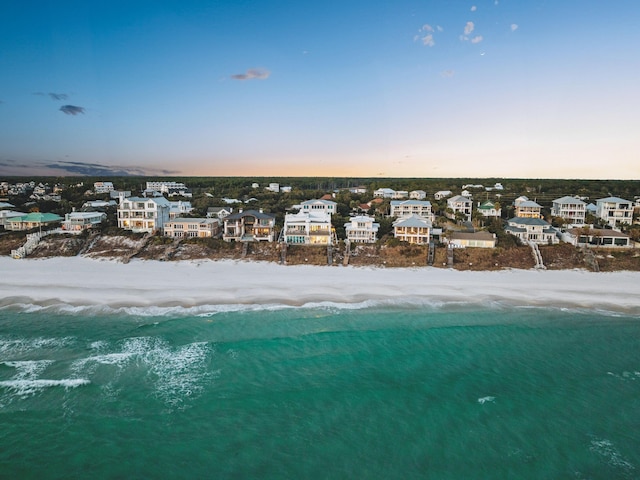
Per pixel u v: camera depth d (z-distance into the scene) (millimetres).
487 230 86688
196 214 103375
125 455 26891
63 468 25766
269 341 43156
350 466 26141
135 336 43844
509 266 70438
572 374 37344
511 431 29484
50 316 49250
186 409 31578
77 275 64438
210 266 70375
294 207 114062
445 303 55062
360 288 60031
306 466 26109
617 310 53094
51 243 78250
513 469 25922
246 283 61625
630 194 141375
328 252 74562
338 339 43906
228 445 27891
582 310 53094
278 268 69750
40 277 63219
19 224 89812
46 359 38594
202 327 46469
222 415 30953
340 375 36750
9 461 26203
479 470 25859
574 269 69125
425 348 42188
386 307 53469
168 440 28297
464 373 37344
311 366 38250
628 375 37188
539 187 158375
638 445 28125
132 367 37406
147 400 32594
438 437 28812
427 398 33344
